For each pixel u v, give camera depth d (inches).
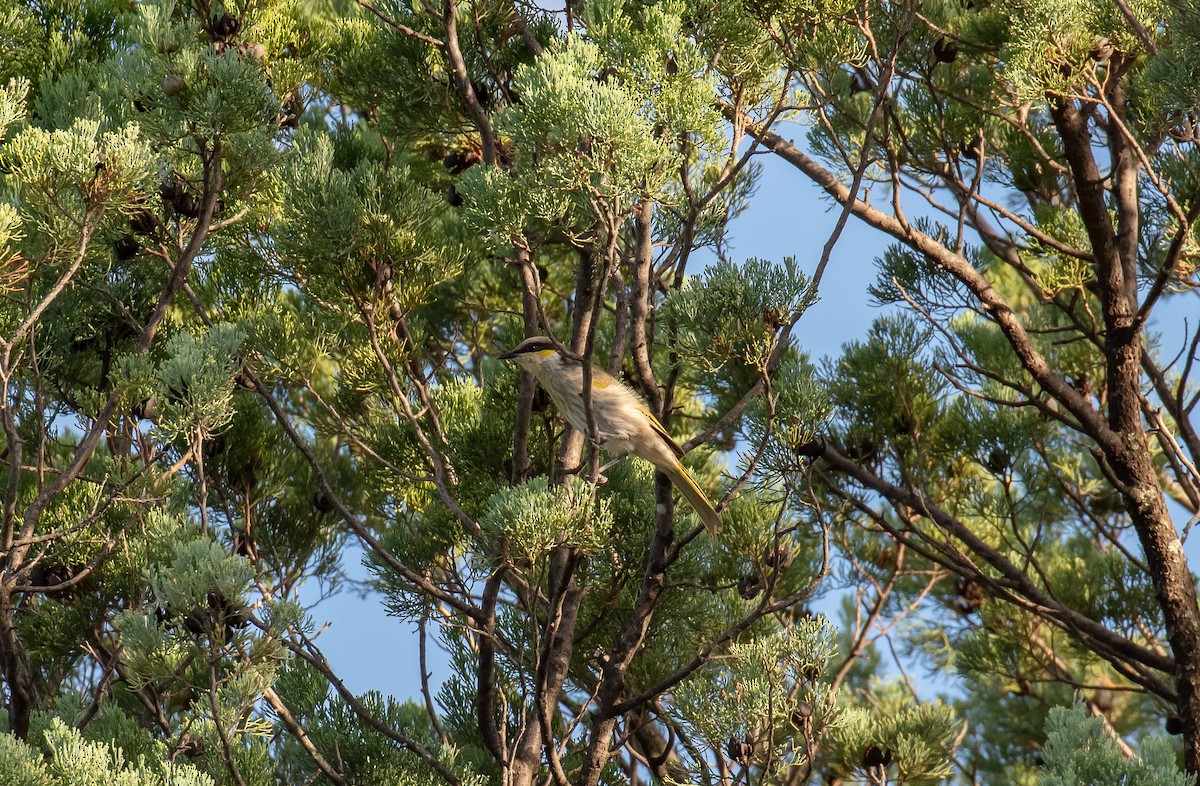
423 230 427.5
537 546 305.7
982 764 663.8
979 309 522.9
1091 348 585.9
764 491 444.8
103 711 374.0
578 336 418.6
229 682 314.8
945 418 546.3
